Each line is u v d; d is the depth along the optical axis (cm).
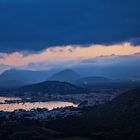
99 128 11725
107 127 11769
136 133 10375
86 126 12256
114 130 11162
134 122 11875
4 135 10912
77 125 12588
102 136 10412
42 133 11219
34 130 11694
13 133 11219
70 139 10206
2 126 12562
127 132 10662
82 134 10844
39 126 12594
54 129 11969
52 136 10750
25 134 11081
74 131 11344
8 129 11875
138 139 9756
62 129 11856
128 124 11825
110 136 10344
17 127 12344
